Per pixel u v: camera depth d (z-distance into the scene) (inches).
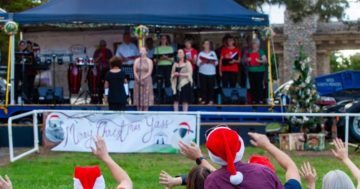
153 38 709.3
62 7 673.0
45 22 667.4
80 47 761.0
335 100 748.0
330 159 539.2
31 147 616.1
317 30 1467.8
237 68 689.6
